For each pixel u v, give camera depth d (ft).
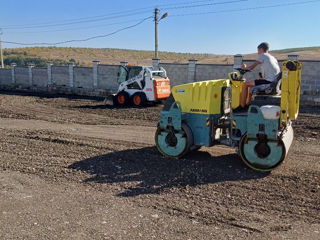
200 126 22.58
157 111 48.78
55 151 25.95
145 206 16.15
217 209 15.74
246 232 13.62
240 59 58.49
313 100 53.42
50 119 42.70
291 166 21.62
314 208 15.67
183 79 66.39
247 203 16.33
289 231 13.66
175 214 15.29
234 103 21.26
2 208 15.96
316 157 23.68
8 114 47.09
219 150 25.62
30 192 17.95
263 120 19.48
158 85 53.93
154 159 23.50
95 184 19.07
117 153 25.20
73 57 353.31
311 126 34.78
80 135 32.07
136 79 54.95
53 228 13.99
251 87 21.08
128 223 14.46
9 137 31.09
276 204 16.16
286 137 20.49
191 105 22.67
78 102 62.44
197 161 22.76
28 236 13.34
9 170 21.59
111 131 34.27
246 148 20.71
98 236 13.35
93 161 23.29
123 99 55.83
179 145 23.07
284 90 18.88
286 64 18.62
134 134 32.50
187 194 17.51
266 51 20.99
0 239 13.11
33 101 64.49
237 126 21.02
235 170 20.94
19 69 94.99
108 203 16.52
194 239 13.11
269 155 20.07
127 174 20.61
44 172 21.15
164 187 18.45
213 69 62.13
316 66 52.42
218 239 13.10
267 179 19.31
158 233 13.60
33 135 31.78
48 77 87.92
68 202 16.65
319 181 18.81
